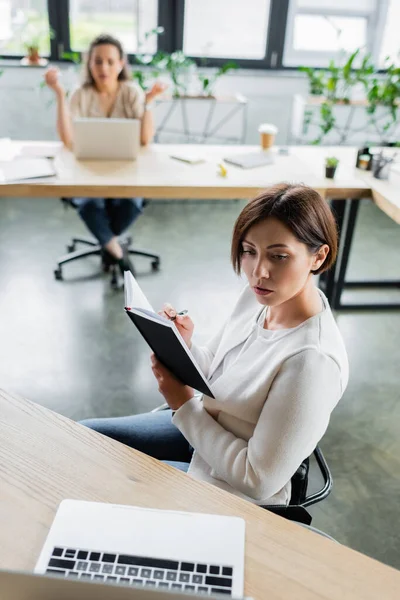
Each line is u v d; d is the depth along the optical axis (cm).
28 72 442
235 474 113
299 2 460
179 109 462
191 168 279
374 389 252
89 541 86
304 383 107
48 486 96
